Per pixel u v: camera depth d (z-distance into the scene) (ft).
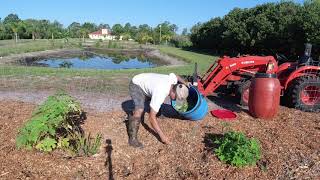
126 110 17.01
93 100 19.08
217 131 14.39
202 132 14.23
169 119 15.57
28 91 21.33
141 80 12.67
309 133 14.66
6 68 30.94
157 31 164.14
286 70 19.45
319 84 18.39
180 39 143.23
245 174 11.26
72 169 11.39
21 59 57.26
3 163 11.30
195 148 12.91
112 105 18.02
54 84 24.09
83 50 98.58
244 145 11.90
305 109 18.57
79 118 14.90
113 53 92.17
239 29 74.64
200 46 113.50
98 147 12.56
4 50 67.62
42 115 11.78
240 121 15.87
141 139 13.53
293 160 12.18
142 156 12.45
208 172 11.37
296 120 16.47
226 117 16.15
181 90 12.21
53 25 190.80
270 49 67.97
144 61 66.03
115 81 26.61
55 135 12.41
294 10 63.26
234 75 19.93
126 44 143.84
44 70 30.94
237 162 11.53
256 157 11.93
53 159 11.72
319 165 11.90
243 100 19.04
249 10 81.71
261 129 14.96
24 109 16.24
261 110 16.08
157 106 12.21
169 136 13.76
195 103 15.70
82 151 12.25
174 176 11.32
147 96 12.97
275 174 11.32
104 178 11.12
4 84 23.30
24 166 11.25
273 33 63.26
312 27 49.11
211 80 19.29
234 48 83.20
